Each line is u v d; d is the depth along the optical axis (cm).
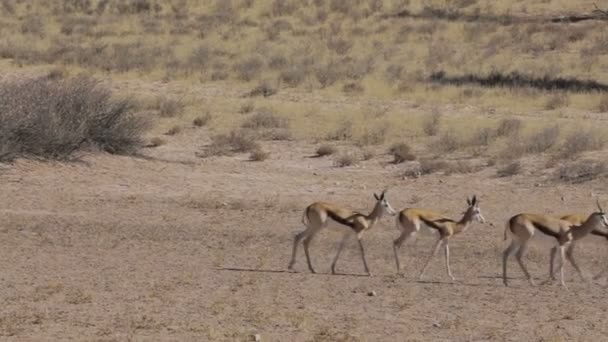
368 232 5662
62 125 7269
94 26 15238
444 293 4334
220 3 16775
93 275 4538
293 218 5997
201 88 11100
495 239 5534
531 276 4816
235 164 7725
